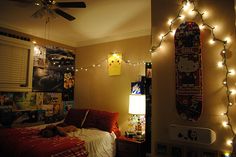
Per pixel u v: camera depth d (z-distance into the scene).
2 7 2.86
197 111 1.47
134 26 3.64
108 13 3.05
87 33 4.10
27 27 3.75
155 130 1.71
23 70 3.79
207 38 1.51
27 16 3.21
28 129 3.14
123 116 3.94
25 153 2.21
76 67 4.86
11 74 3.60
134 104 3.38
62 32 4.05
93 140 2.96
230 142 1.36
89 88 4.57
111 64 4.21
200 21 1.54
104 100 4.28
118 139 3.35
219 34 1.46
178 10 1.66
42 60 4.13
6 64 3.54
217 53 1.46
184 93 1.54
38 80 4.03
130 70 3.95
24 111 3.76
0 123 3.40
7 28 3.59
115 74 4.12
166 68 1.68
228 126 1.38
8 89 3.52
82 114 3.93
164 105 1.67
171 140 1.61
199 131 1.44
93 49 4.59
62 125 3.61
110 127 3.47
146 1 2.65
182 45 1.57
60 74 4.50
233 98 1.38
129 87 3.92
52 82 4.31
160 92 1.70
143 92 3.44
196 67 1.50
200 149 1.48
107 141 3.21
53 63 4.35
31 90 3.88
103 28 3.77
